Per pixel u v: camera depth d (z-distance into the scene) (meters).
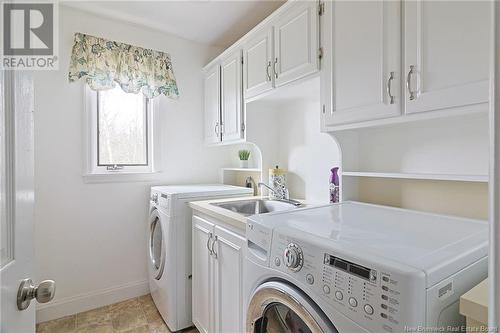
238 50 2.08
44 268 2.03
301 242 0.84
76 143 2.15
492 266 0.34
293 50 1.54
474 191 1.14
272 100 2.02
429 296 0.59
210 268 1.61
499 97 0.33
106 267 2.28
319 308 0.77
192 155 2.67
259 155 2.35
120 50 2.24
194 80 2.67
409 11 1.02
